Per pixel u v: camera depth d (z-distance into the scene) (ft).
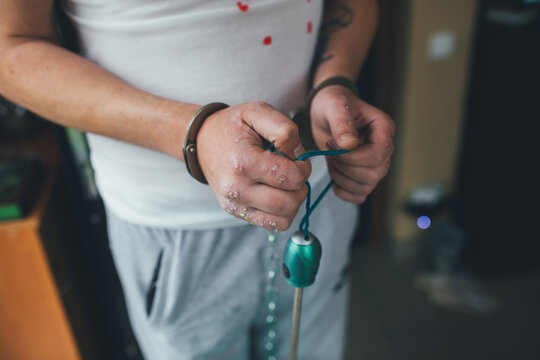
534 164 5.19
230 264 2.06
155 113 1.48
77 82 1.54
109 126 1.55
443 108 5.86
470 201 6.24
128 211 1.93
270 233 2.01
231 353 2.50
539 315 5.55
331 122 1.57
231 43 1.56
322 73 1.87
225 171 1.31
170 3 1.45
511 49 4.87
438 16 5.22
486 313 5.64
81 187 3.35
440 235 6.09
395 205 6.62
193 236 1.92
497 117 5.35
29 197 3.52
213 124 1.39
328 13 2.08
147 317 2.22
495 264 6.08
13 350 3.91
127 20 1.51
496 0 5.05
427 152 6.19
